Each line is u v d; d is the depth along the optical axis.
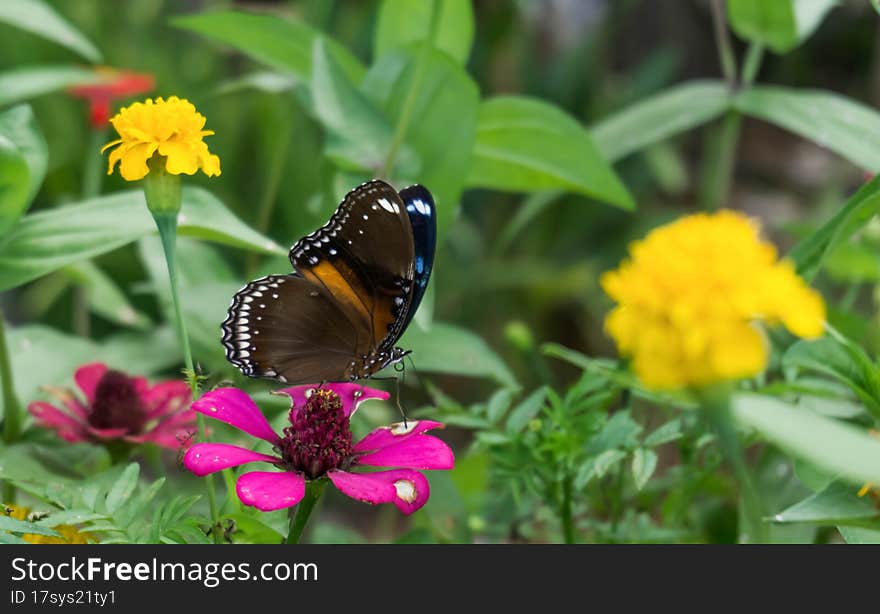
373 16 1.49
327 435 0.76
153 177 0.77
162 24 1.41
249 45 0.94
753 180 1.67
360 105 0.89
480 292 1.44
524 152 0.92
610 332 0.69
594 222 1.54
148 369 0.91
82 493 0.76
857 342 0.88
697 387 0.69
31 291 1.28
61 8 1.34
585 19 1.72
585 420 0.80
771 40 0.94
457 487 0.88
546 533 0.87
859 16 1.74
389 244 0.80
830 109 0.92
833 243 0.81
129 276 1.27
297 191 1.26
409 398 1.17
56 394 0.85
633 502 0.87
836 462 0.68
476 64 1.57
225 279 0.93
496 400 0.82
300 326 0.80
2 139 0.78
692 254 0.69
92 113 0.98
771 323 0.69
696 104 0.95
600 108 1.59
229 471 0.78
